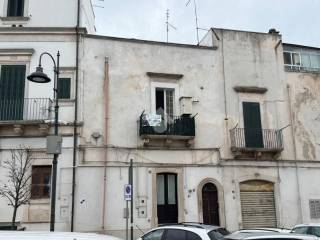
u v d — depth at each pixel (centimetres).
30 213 2058
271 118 2517
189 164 2295
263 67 2581
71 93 2219
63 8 2342
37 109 2170
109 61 2308
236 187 2348
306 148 2536
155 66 2381
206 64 2480
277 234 889
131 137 2242
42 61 2231
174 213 2247
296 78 2636
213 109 2423
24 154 2105
